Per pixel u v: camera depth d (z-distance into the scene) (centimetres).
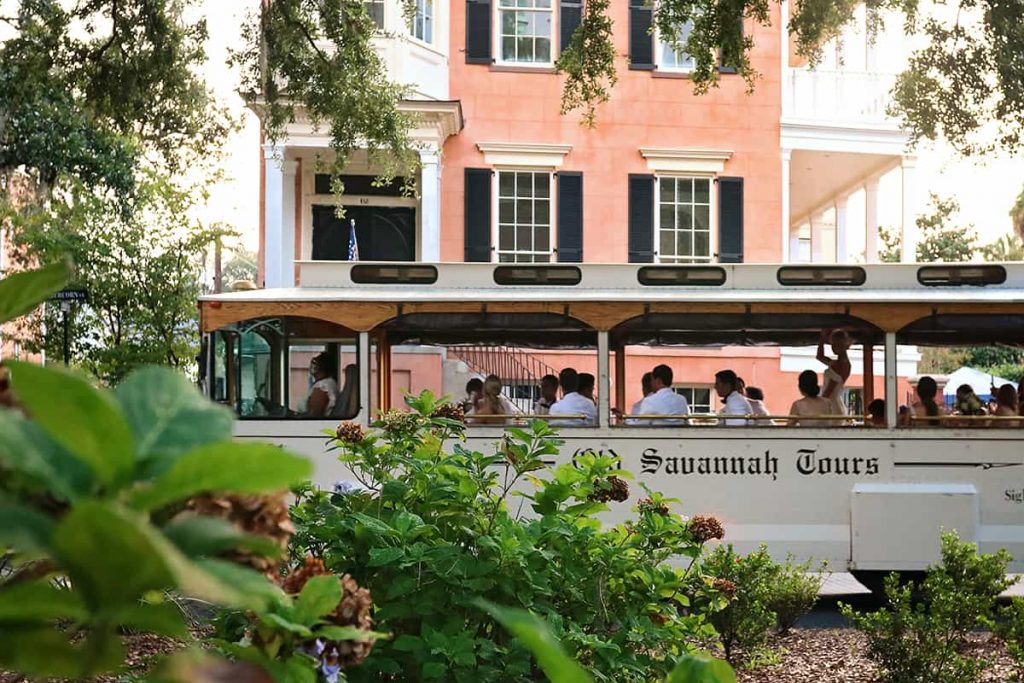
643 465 1248
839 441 1245
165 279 1764
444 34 2323
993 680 807
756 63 2384
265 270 2177
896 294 1259
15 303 143
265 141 2159
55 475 107
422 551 525
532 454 603
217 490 113
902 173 2388
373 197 2269
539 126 2350
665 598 618
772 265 1279
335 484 593
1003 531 1237
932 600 816
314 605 195
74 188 1912
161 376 118
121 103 1628
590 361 1334
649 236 2362
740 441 1249
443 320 1260
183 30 1636
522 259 2345
